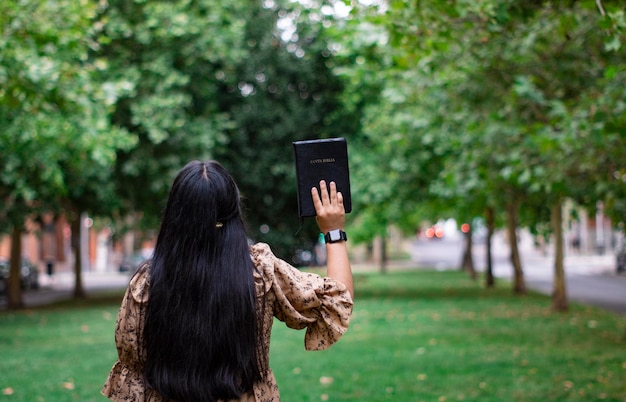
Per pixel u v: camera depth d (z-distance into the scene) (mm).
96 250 58438
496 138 11977
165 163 20156
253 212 23859
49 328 15172
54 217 21203
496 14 7168
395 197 22438
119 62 19266
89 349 11688
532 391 7855
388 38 8578
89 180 19453
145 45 19562
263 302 2521
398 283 30766
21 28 9242
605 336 12734
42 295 30297
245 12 22375
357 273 40375
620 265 37531
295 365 9797
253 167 23094
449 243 98938
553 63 9953
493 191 16328
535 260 57000
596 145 9164
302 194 2648
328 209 2637
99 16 18828
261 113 22828
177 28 18859
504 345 11609
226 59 20797
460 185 16469
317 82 23719
